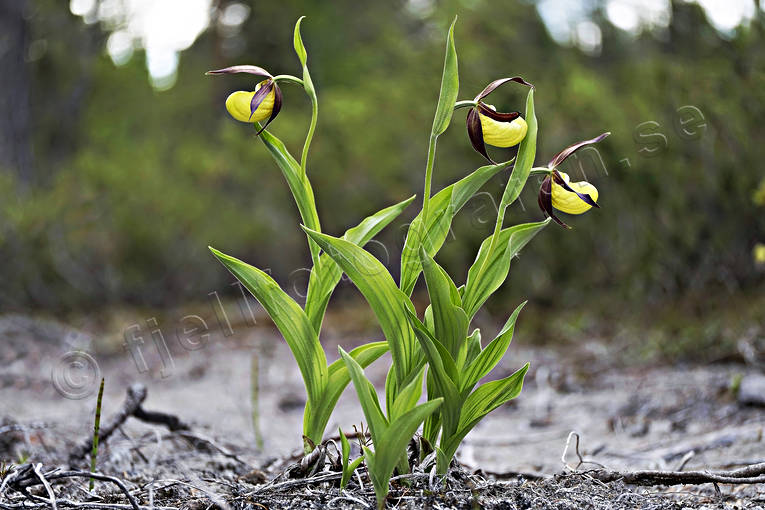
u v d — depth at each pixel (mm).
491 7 9711
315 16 13875
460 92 9102
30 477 2201
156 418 3523
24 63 13086
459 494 2016
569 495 2148
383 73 11211
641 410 4434
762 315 5980
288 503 2045
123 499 2273
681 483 2260
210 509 2098
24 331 7176
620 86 8219
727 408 4172
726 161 6574
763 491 2531
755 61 6500
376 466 1889
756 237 6734
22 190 10594
